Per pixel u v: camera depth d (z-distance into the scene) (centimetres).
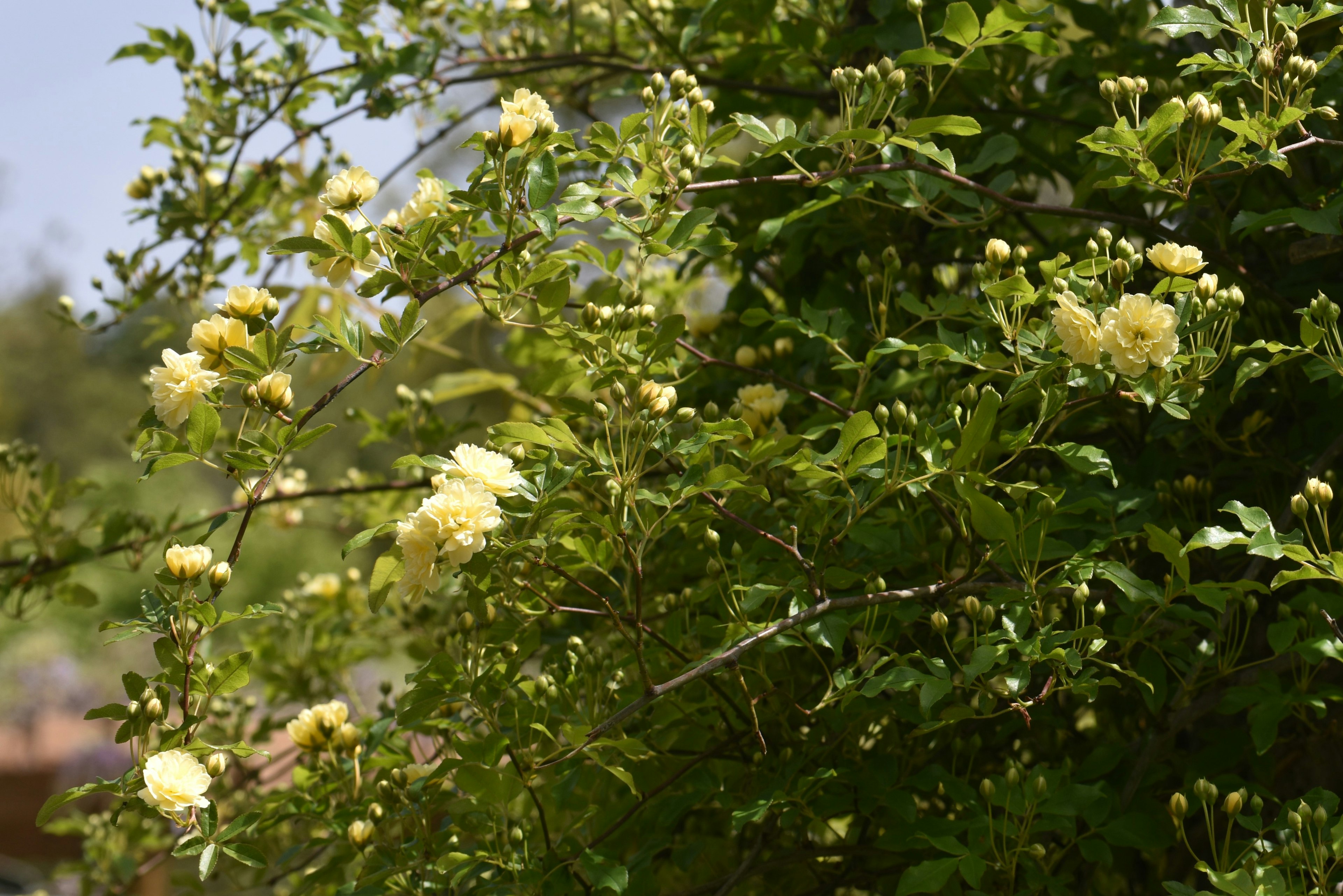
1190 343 144
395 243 141
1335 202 151
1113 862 151
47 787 546
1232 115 179
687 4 242
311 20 223
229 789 241
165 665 129
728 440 158
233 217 259
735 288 226
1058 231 229
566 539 154
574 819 165
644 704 132
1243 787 153
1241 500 182
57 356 1830
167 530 250
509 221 145
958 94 213
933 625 141
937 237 212
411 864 150
